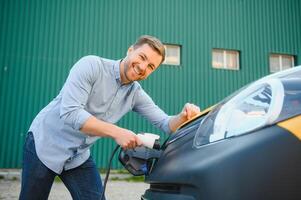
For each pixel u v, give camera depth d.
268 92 1.03
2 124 7.52
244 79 9.60
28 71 7.93
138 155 1.33
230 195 0.85
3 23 7.96
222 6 9.87
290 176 0.82
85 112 1.30
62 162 1.54
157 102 8.66
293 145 0.84
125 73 1.50
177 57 9.31
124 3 8.97
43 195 1.59
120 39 8.74
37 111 7.81
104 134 1.26
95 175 1.72
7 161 7.40
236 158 0.88
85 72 1.40
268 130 0.89
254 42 9.97
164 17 9.26
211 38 9.55
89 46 8.46
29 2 8.22
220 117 1.12
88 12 8.62
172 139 1.34
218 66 9.67
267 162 0.83
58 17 8.37
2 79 7.72
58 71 8.13
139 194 4.57
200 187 0.92
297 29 10.51
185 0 9.54
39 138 1.54
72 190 1.67
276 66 10.24
